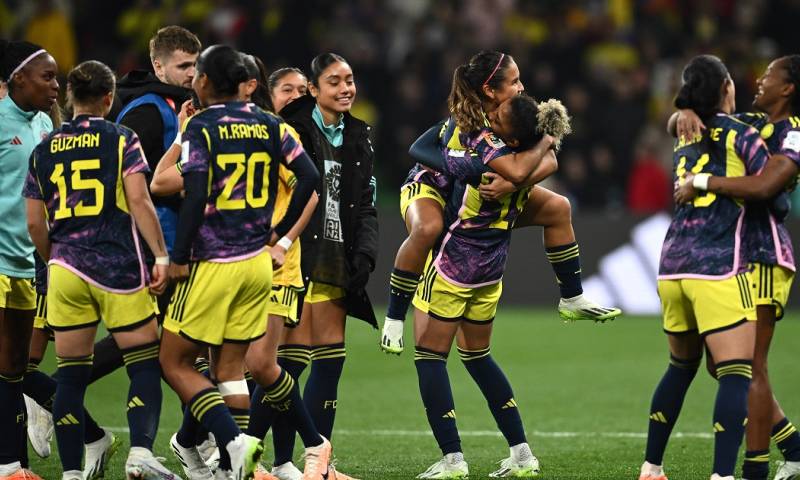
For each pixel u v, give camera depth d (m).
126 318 17.98
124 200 17.97
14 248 19.61
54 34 58.16
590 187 56.16
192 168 17.12
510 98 19.80
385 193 58.28
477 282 20.73
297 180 17.84
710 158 18.34
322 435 20.59
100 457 19.81
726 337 17.95
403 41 62.03
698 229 18.22
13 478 19.48
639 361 38.41
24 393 21.28
